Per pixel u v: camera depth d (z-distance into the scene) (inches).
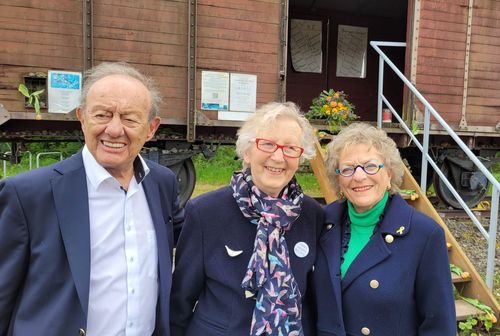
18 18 173.2
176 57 196.2
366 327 67.9
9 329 58.5
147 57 191.8
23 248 57.1
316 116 229.5
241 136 68.6
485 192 260.5
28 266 58.2
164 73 195.0
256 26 205.8
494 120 241.6
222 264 67.3
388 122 228.1
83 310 56.5
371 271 68.7
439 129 228.5
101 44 184.7
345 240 74.1
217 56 200.8
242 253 67.3
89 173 61.5
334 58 346.6
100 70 61.9
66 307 56.1
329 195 172.4
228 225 68.2
